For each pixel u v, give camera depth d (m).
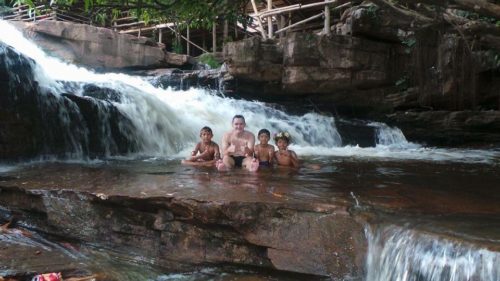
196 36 22.42
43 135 7.97
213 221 4.23
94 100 8.98
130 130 9.58
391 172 6.88
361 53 12.30
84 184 5.32
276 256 4.03
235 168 6.92
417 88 12.71
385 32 12.42
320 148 11.38
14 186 5.30
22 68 7.97
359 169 7.19
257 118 12.23
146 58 17.91
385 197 4.74
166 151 10.06
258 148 7.36
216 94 14.21
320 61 12.11
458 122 12.41
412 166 7.74
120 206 4.66
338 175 6.40
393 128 13.09
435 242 3.30
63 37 17.12
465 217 3.96
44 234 5.05
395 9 7.86
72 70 13.89
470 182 5.95
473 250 3.08
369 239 3.75
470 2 6.32
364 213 3.99
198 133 11.06
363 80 12.46
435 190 5.28
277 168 7.08
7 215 5.41
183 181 5.54
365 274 3.73
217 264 4.24
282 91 13.20
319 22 17.23
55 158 8.11
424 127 13.05
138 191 4.82
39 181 5.57
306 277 3.93
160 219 4.50
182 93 12.98
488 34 7.65
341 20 13.72
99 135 8.86
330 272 3.85
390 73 12.76
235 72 12.31
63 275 4.04
